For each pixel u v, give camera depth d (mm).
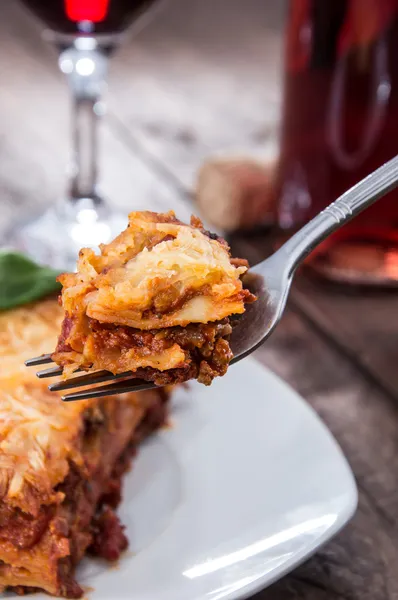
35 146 807
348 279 665
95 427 505
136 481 517
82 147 711
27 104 872
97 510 504
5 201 736
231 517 495
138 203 739
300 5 629
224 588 464
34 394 492
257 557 475
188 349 434
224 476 514
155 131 839
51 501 473
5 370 499
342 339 623
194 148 818
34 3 663
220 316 427
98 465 503
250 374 555
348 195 485
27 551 470
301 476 507
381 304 658
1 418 481
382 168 486
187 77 942
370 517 523
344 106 630
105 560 482
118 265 446
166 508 503
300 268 678
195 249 441
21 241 690
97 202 719
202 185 719
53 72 940
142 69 949
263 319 471
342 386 596
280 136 665
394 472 547
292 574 495
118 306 423
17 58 958
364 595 489
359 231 655
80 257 448
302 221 665
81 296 437
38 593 473
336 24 620
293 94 646
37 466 474
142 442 533
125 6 665
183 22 1068
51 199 742
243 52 1009
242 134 842
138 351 431
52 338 519
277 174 673
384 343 623
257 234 707
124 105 877
